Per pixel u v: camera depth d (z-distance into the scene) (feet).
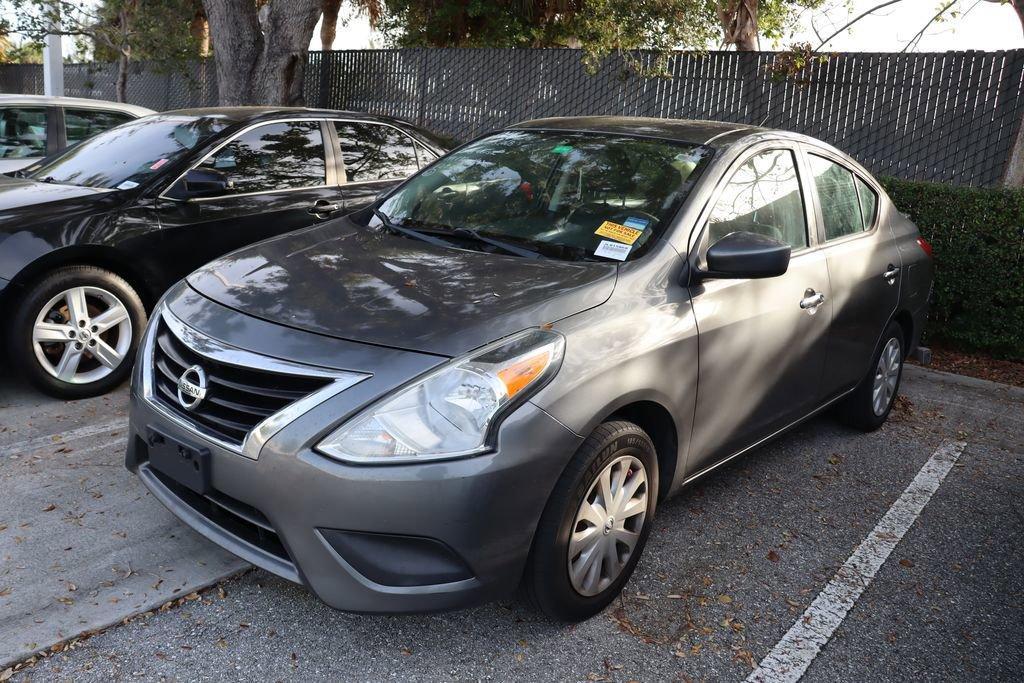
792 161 13.01
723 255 9.93
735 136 12.26
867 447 15.42
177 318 9.52
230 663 8.61
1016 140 22.88
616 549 9.62
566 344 8.64
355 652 8.88
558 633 9.38
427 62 38.60
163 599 9.55
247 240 16.98
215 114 18.25
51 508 11.38
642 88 32.04
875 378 15.48
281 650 8.86
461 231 11.20
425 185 12.78
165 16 44.88
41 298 14.57
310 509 7.89
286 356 8.32
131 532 10.91
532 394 8.23
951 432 16.55
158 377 9.53
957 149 25.09
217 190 15.80
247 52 36.99
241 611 9.46
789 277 11.96
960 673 9.18
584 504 8.87
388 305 8.93
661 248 10.22
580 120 13.55
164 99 50.60
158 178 16.33
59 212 15.02
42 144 24.72
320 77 43.21
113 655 8.63
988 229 20.63
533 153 12.51
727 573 10.85
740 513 12.50
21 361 14.60
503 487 7.98
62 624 9.02
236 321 8.99
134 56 44.96
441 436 7.86
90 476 12.39
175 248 16.03
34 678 8.23
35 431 13.88
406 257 10.38
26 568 9.98
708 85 30.30
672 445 10.23
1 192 15.96
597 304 9.27
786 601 10.34
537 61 34.78
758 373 11.47
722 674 8.92
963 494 13.67
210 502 9.09
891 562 11.43
